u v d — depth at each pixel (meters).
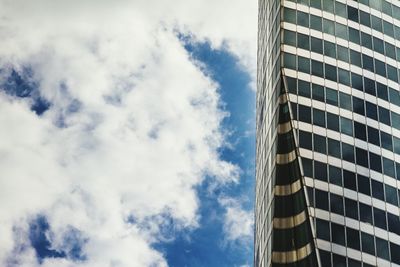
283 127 97.69
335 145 95.06
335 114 98.12
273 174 96.75
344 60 104.12
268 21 116.06
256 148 115.31
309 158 93.00
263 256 97.50
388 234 89.44
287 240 89.81
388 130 99.69
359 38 107.25
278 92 101.38
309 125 96.12
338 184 91.56
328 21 107.44
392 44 109.12
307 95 99.06
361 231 88.31
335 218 88.44
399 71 106.88
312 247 85.75
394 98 103.56
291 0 108.69
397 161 97.19
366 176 93.56
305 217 88.62
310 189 90.25
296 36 104.94
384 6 112.44
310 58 102.88
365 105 100.62
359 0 111.19
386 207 91.69
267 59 112.56
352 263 85.44
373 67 105.12
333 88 100.62
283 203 92.50
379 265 86.44
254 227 111.56
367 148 96.38
